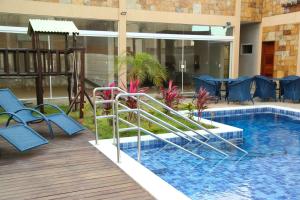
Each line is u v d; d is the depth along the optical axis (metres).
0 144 5.34
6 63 7.70
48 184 3.64
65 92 10.84
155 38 12.14
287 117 9.31
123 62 10.59
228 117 9.33
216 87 10.88
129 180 3.77
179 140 6.24
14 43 10.05
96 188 3.53
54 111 8.54
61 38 10.67
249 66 14.88
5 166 4.24
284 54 12.94
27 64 8.03
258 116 9.53
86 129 6.48
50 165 4.29
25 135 4.96
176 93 7.96
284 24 12.81
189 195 4.11
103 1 11.12
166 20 12.16
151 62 10.60
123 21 11.44
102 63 11.46
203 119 7.88
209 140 6.45
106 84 11.52
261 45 14.09
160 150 6.01
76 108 8.43
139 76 10.45
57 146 5.23
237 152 5.95
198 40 12.94
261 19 13.98
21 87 10.21
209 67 13.29
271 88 11.16
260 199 3.97
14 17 10.01
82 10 10.84
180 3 12.32
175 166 5.20
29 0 10.06
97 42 11.30
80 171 4.06
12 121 7.14
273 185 4.42
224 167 5.16
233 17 13.30
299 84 10.70
